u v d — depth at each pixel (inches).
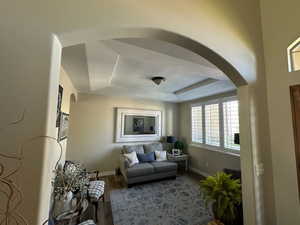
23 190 28.5
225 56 61.5
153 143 194.2
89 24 37.2
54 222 65.7
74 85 135.6
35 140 30.1
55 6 34.7
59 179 78.5
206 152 175.0
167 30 47.3
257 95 71.6
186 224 92.3
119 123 185.3
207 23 57.1
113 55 73.7
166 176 159.5
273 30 74.6
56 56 35.0
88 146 170.2
